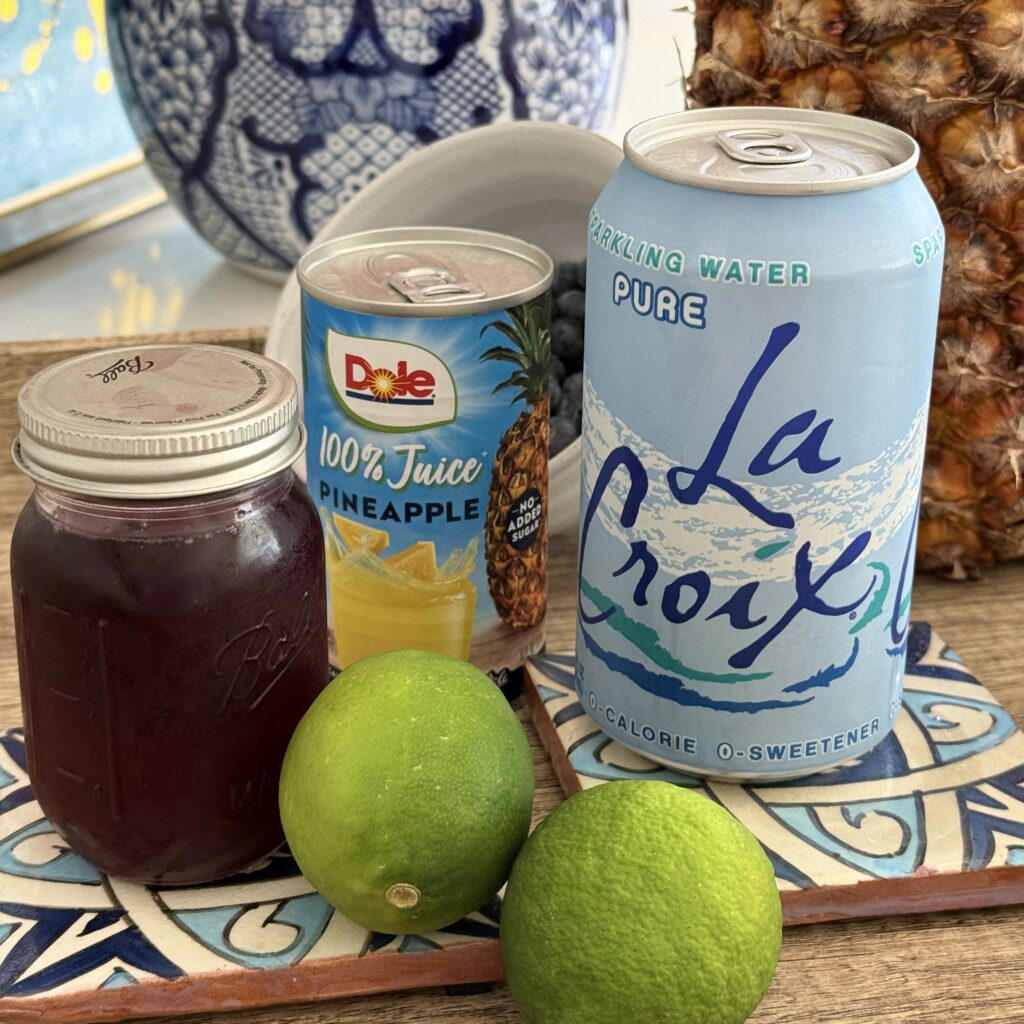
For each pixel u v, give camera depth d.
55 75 1.04
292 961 0.53
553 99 0.94
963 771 0.63
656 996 0.45
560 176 0.79
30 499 0.55
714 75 0.73
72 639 0.52
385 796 0.49
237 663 0.53
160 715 0.53
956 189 0.69
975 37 0.66
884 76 0.68
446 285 0.63
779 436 0.53
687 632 0.57
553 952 0.46
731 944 0.46
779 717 0.58
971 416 0.74
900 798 0.61
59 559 0.52
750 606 0.56
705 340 0.52
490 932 0.54
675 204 0.53
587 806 0.49
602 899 0.46
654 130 0.57
